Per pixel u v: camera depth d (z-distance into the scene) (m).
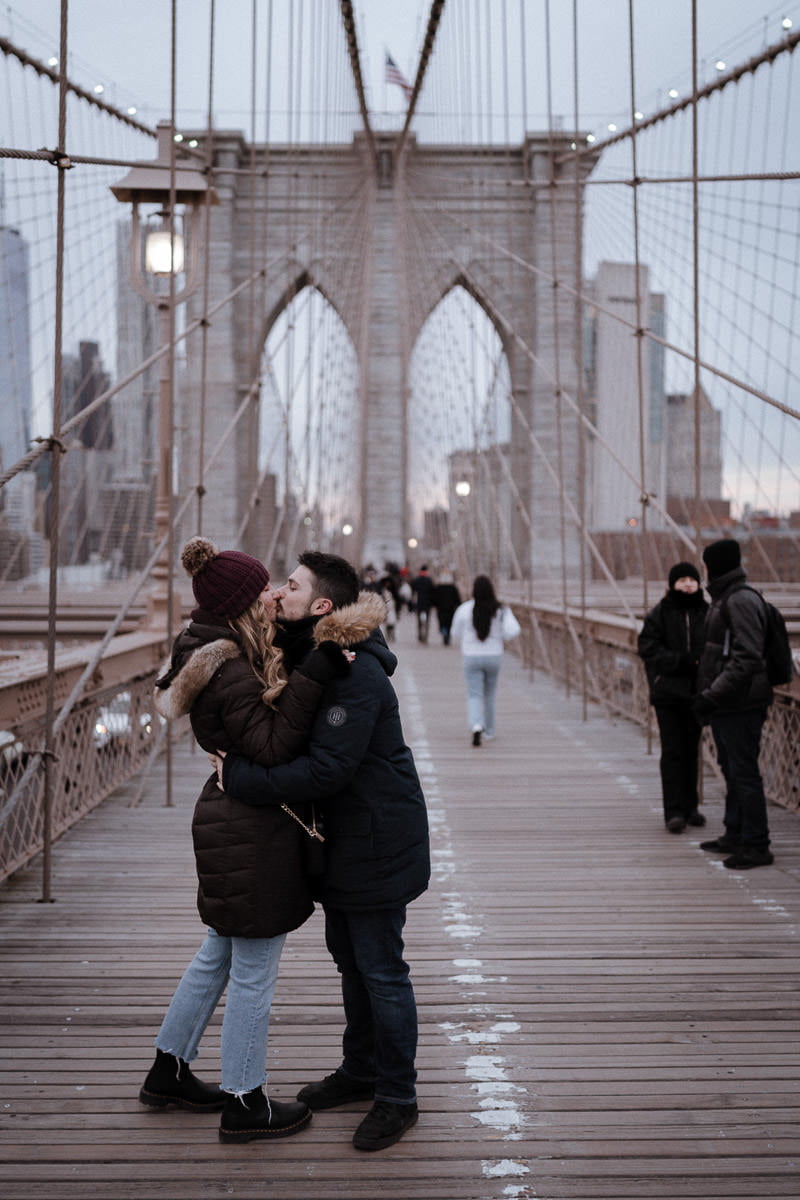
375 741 2.47
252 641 2.44
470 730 9.30
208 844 2.42
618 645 9.81
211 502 35.53
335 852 2.47
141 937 3.87
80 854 5.04
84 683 5.17
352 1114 2.64
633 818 5.89
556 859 5.01
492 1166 2.38
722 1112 2.61
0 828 4.37
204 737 2.41
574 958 3.68
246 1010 2.47
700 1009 3.23
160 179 7.49
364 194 35.00
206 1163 2.40
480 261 35.41
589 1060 2.89
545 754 8.04
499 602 8.48
